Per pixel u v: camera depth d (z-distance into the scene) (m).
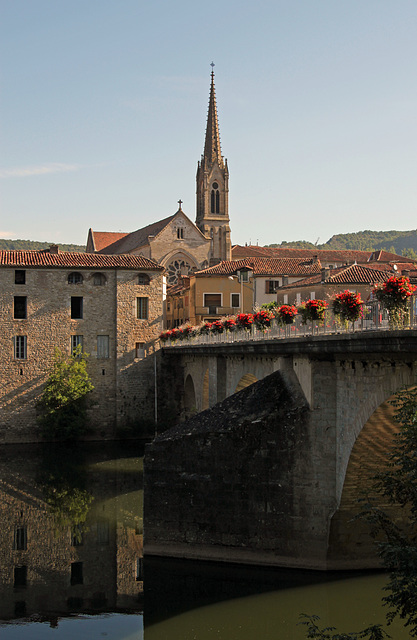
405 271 64.81
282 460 26.80
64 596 26.77
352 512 25.92
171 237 106.00
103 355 66.69
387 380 22.17
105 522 36.88
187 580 27.56
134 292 67.44
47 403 63.41
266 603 24.80
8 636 23.23
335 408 26.16
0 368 63.97
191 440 28.12
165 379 67.19
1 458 55.50
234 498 27.39
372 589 24.88
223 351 38.88
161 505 28.36
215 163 137.50
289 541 26.55
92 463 53.12
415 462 15.24
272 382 28.95
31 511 39.12
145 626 24.05
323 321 27.86
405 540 15.80
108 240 134.12
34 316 65.00
